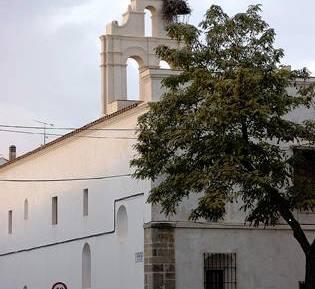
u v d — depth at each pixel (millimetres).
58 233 42781
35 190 46750
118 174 35688
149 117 26391
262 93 24688
